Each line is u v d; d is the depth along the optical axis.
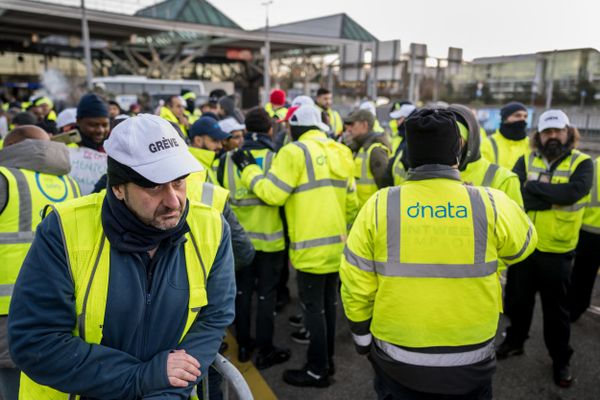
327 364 3.12
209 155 3.01
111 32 29.89
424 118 1.72
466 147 2.12
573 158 2.98
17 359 1.22
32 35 31.34
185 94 8.42
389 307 1.74
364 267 1.78
